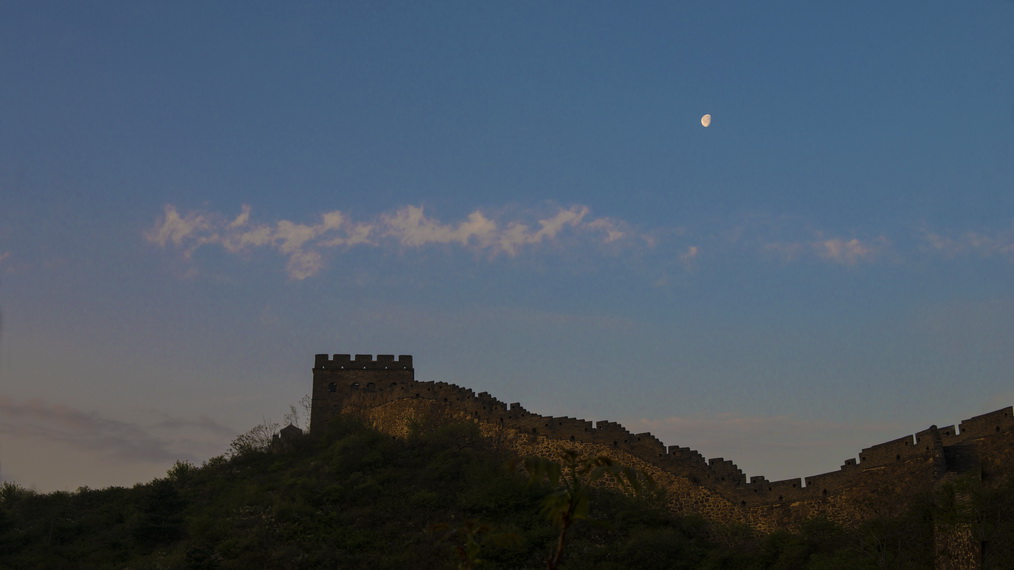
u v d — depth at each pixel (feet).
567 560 268.82
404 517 303.68
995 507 222.69
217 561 274.98
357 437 356.59
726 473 302.45
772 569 256.73
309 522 300.20
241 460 381.81
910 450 270.05
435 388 377.50
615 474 66.74
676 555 271.90
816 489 284.41
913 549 237.86
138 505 348.79
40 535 317.63
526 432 341.00
